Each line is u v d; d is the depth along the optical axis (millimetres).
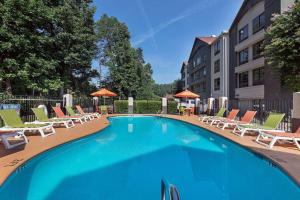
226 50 37125
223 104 21594
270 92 24109
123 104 27453
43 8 20281
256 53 28391
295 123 9984
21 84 20531
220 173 6273
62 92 27000
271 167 6684
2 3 18656
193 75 63000
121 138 11672
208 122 17078
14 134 8164
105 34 40938
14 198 4758
